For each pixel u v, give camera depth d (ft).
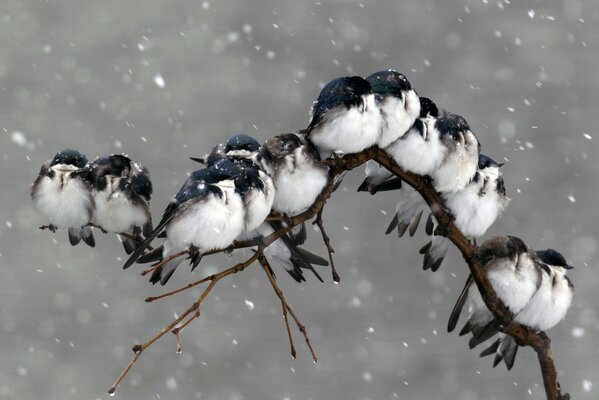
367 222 81.82
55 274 77.51
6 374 68.74
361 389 68.23
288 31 110.83
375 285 76.23
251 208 20.12
